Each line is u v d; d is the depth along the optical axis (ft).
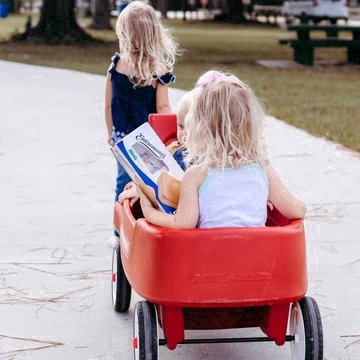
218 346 15.78
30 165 29.99
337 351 15.57
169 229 13.06
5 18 167.22
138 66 20.15
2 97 48.29
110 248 21.06
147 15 20.16
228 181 13.65
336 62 77.77
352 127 39.32
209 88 13.65
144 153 14.67
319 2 123.44
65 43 96.48
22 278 18.94
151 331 13.38
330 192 26.84
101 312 17.25
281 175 28.99
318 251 21.04
